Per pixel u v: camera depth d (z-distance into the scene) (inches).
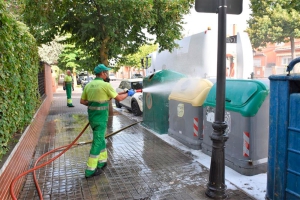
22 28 192.2
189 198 148.1
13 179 150.6
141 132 303.4
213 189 146.8
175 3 335.6
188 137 243.9
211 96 213.0
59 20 355.3
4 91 149.9
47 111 445.7
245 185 164.1
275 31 983.0
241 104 179.6
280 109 129.3
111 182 170.1
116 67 419.2
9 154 152.5
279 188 131.5
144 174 182.2
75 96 793.6
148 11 315.9
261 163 179.2
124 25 348.8
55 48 869.2
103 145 187.5
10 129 169.6
